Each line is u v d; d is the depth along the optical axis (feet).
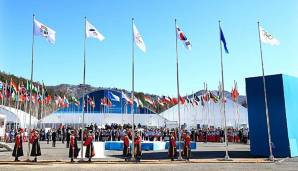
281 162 80.43
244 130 177.58
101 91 230.27
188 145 84.89
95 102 229.25
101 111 227.20
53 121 219.41
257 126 98.48
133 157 83.76
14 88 190.08
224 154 102.58
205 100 225.15
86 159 87.51
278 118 95.30
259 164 76.07
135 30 89.61
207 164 76.38
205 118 232.32
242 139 174.40
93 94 231.09
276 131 95.20
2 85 187.42
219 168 68.33
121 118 226.58
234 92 210.79
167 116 239.71
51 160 82.99
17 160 78.59
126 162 79.97
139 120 226.38
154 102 219.61
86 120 221.66
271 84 97.76
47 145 152.46
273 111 96.43
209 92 225.35
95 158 90.79
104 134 172.14
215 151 116.16
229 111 228.63
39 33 83.51
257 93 99.76
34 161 78.54
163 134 174.40
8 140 175.32
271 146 88.12
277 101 96.12
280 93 95.86
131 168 68.49
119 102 231.09
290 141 93.76
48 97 233.76
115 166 72.18
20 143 79.10
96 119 222.07
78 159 86.22
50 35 84.58
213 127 215.92
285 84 96.78
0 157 91.86
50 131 193.26
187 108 239.30
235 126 221.87
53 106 295.28
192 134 196.65
